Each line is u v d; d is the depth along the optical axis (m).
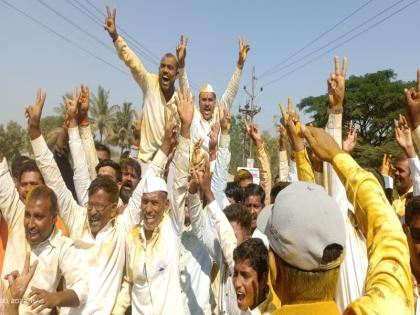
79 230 4.67
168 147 5.18
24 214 4.23
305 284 1.60
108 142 67.50
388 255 1.73
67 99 5.82
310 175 3.49
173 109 7.41
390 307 1.57
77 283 4.08
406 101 4.00
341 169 2.06
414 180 4.38
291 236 1.58
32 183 5.18
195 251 5.67
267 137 48.38
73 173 5.88
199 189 4.98
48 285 4.09
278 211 1.65
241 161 61.66
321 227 1.58
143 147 7.62
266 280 3.20
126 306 4.66
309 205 1.60
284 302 1.70
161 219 4.80
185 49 7.75
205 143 8.14
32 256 4.10
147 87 7.57
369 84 49.25
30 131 4.71
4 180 4.26
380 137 50.59
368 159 40.16
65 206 4.70
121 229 4.71
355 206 1.96
